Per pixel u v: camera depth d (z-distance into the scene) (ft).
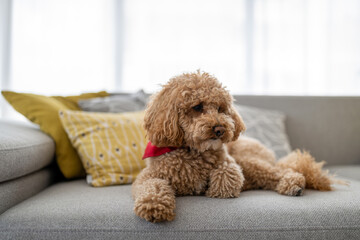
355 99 7.43
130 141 5.08
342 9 10.05
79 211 3.14
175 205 3.13
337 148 7.19
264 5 9.76
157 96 3.86
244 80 9.73
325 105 7.32
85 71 8.79
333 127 7.24
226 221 2.99
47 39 8.54
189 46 9.40
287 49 9.86
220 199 3.51
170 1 9.31
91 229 2.93
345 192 3.94
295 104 7.30
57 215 3.07
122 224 2.95
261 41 9.77
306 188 4.19
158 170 3.64
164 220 2.93
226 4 9.57
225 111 4.07
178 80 3.84
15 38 8.35
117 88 9.01
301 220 3.07
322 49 9.97
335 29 10.05
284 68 9.87
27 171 4.00
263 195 3.75
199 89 3.73
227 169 3.69
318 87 10.00
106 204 3.35
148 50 9.20
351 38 10.09
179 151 3.76
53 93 8.59
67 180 5.30
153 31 9.22
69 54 8.68
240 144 5.00
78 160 5.06
